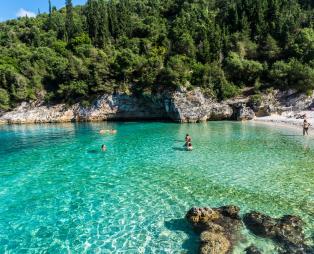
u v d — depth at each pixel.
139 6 118.94
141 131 50.28
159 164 28.58
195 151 33.53
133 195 20.84
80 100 70.25
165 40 78.94
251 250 13.40
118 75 68.50
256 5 81.69
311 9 90.12
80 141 42.50
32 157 33.38
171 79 61.22
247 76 67.19
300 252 13.34
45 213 18.48
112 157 32.09
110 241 15.02
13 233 16.17
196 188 21.77
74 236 15.63
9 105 71.25
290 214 17.20
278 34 75.12
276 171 25.19
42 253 14.23
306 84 59.41
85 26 103.62
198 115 60.38
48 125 64.88
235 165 27.38
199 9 101.44
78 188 22.70
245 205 18.56
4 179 25.39
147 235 15.45
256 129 47.94
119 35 94.06
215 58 71.25
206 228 15.30
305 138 38.97
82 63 73.00
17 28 118.44
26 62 77.25
